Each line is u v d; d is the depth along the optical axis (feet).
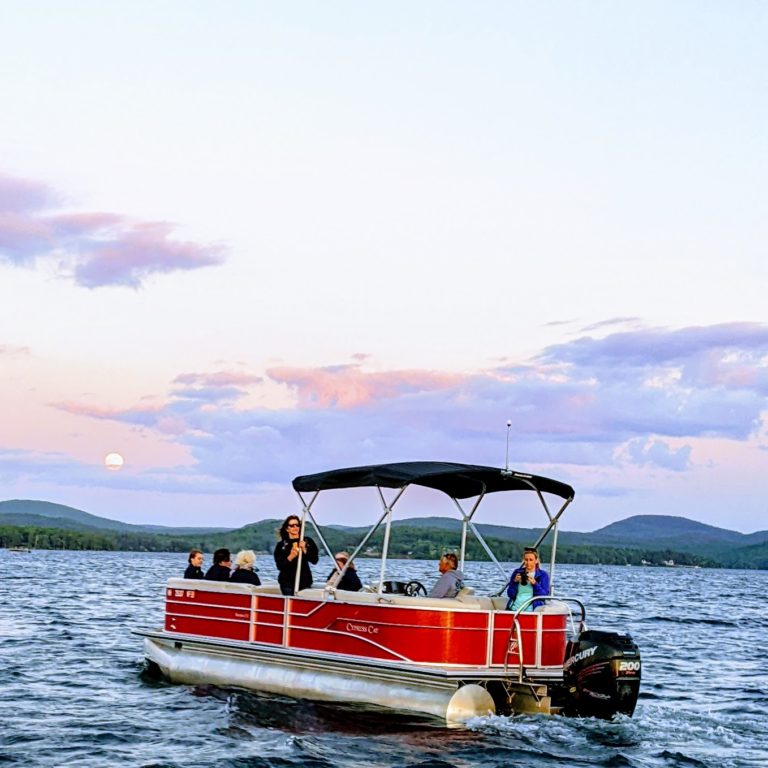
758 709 54.19
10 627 88.12
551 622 44.93
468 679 42.14
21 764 37.68
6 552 611.88
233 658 51.37
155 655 56.29
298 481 48.83
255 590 51.21
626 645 42.27
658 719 46.93
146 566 341.62
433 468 45.80
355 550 46.83
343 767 37.14
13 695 51.83
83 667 62.28
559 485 47.52
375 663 44.16
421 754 38.75
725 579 509.35
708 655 83.61
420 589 52.31
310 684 46.78
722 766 38.93
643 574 581.12
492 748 39.63
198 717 45.70
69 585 174.40
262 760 38.01
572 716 43.16
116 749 39.93
